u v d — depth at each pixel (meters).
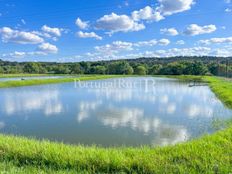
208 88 43.22
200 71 107.56
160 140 12.88
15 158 8.14
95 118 18.00
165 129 14.93
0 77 80.75
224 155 8.20
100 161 7.87
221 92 31.53
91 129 15.02
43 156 8.18
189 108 22.05
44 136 13.69
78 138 13.29
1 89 42.38
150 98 29.20
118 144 12.29
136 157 8.23
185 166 7.42
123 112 20.23
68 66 135.12
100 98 29.38
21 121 17.28
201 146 9.19
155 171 7.20
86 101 26.81
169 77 95.69
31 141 10.17
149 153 8.71
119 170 7.52
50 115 19.25
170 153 8.55
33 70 129.12
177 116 18.53
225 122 16.25
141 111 20.67
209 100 27.20
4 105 24.23
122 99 28.31
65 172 7.15
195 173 6.95
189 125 15.81
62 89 41.97
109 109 21.69
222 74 94.88
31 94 34.25
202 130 14.60
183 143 10.02
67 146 9.80
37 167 7.61
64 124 16.33
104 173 7.30
